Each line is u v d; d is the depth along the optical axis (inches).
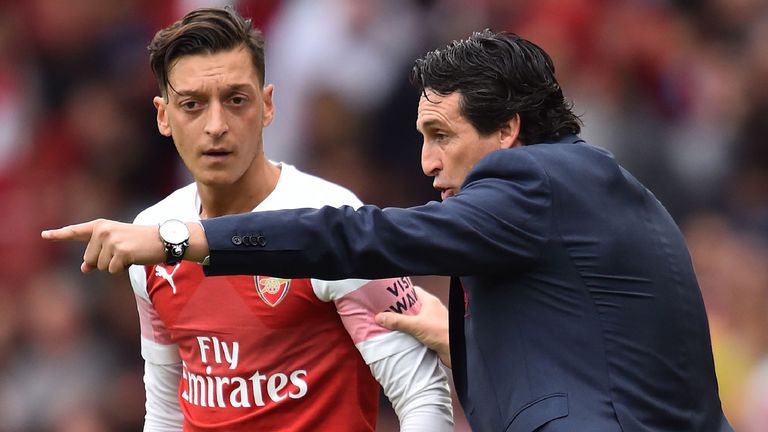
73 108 1471.5
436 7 1413.6
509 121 584.1
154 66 604.4
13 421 1227.2
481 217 546.3
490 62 579.8
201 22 592.1
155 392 671.8
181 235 521.7
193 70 590.2
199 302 623.2
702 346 575.8
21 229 1389.0
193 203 640.4
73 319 1261.1
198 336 626.2
